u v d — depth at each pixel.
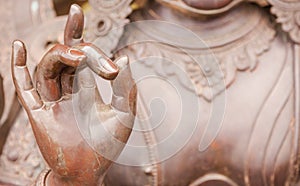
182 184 1.11
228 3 1.12
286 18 1.13
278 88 1.13
